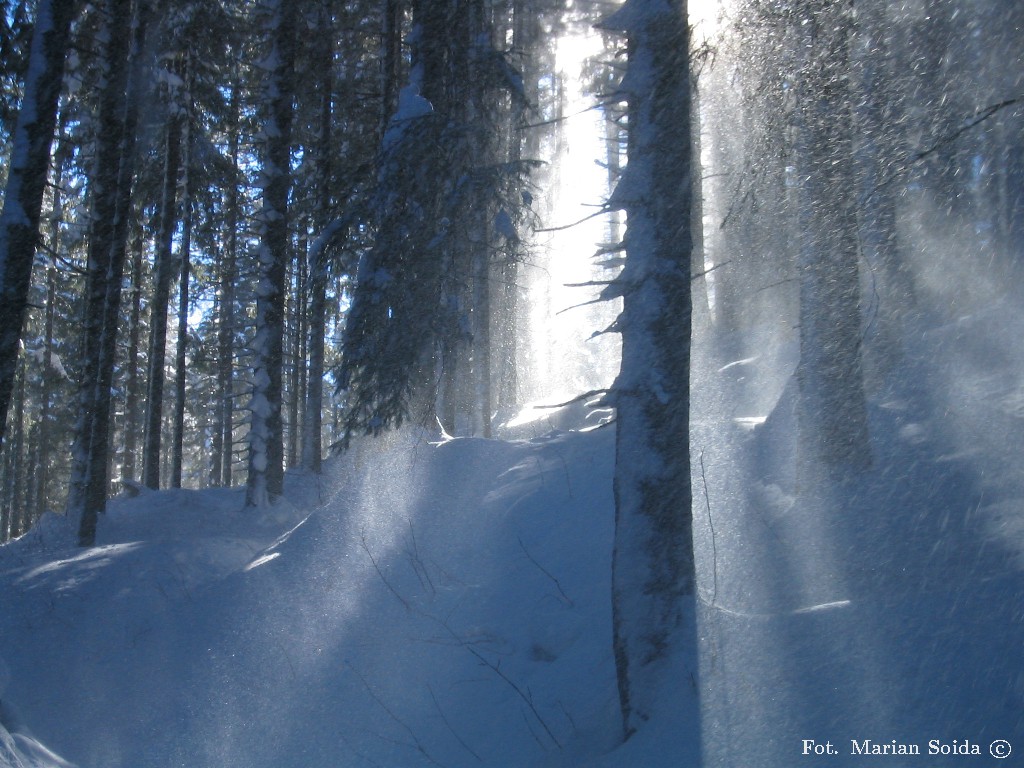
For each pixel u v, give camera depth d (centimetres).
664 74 615
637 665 582
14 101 1375
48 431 3109
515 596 835
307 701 786
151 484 2200
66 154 1853
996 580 575
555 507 955
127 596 1118
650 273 610
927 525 683
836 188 854
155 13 1839
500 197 1125
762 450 927
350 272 1344
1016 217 1271
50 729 799
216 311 3000
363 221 1133
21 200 969
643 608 589
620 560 600
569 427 1756
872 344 1036
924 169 1191
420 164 1091
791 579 678
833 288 844
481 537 962
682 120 615
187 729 783
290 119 1614
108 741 775
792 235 1120
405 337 1128
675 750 513
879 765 438
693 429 1037
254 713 791
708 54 729
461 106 1291
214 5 1975
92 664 936
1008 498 686
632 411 607
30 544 1539
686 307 615
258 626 939
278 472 1611
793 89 873
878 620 571
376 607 900
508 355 2462
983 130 1107
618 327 621
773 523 776
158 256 2238
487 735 664
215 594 1055
